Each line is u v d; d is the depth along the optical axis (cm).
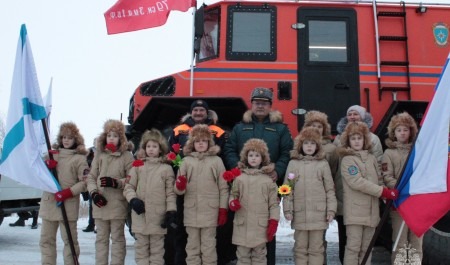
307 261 395
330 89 511
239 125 442
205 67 514
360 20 529
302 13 526
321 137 409
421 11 530
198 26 500
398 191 385
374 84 514
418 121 496
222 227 458
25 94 431
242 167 400
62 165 431
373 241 385
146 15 581
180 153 440
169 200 402
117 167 426
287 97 508
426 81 518
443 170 368
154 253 402
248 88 510
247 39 521
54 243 432
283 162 423
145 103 526
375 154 434
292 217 393
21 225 878
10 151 424
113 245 416
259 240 383
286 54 517
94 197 403
